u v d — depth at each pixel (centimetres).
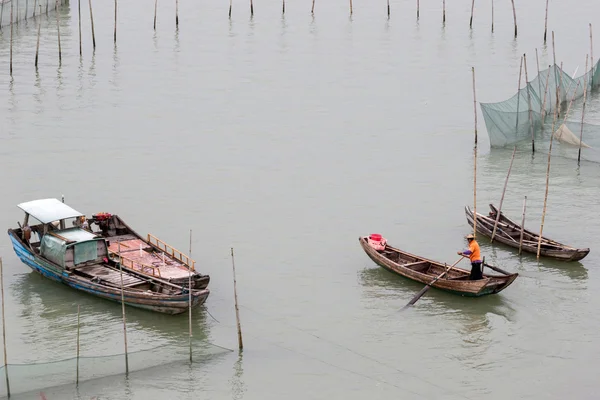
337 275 5844
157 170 7544
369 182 7394
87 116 8825
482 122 8881
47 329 5122
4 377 4588
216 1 13912
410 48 11525
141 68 10500
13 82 9825
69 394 4494
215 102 9381
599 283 5719
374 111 9194
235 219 6650
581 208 6856
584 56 11231
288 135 8475
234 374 4744
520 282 5734
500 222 6375
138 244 5859
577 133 7962
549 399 4550
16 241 5756
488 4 13850
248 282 5734
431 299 5534
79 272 5516
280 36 12025
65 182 7225
